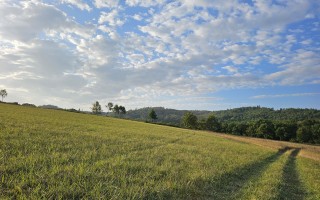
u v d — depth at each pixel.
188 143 36.00
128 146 22.59
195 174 14.10
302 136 108.62
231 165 19.45
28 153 13.80
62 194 8.52
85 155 15.30
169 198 10.05
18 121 30.86
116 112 173.50
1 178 9.12
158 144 28.45
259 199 11.14
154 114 151.12
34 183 9.10
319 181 17.98
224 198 11.01
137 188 10.22
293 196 13.41
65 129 29.36
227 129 138.12
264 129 120.31
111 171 12.29
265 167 22.73
